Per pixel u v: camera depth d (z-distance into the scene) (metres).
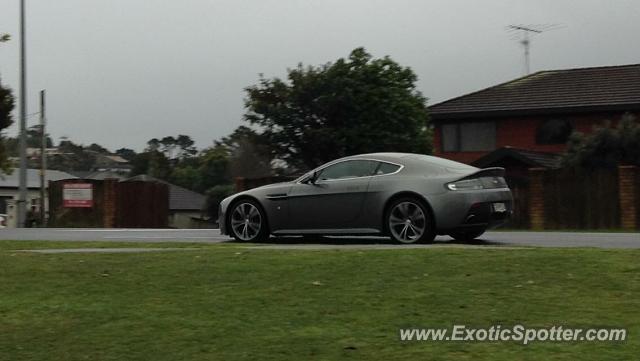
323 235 12.05
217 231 16.08
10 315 7.14
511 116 34.78
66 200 29.75
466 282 7.54
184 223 52.31
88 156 89.19
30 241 12.53
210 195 44.41
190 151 76.62
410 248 9.59
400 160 11.36
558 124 33.94
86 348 6.28
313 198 11.59
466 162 35.97
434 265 8.27
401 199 11.09
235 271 8.45
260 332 6.38
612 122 32.56
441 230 10.90
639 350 5.70
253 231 12.04
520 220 23.88
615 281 7.37
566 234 14.26
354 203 11.34
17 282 8.30
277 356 5.86
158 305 7.26
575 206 23.05
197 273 8.43
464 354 5.73
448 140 36.41
